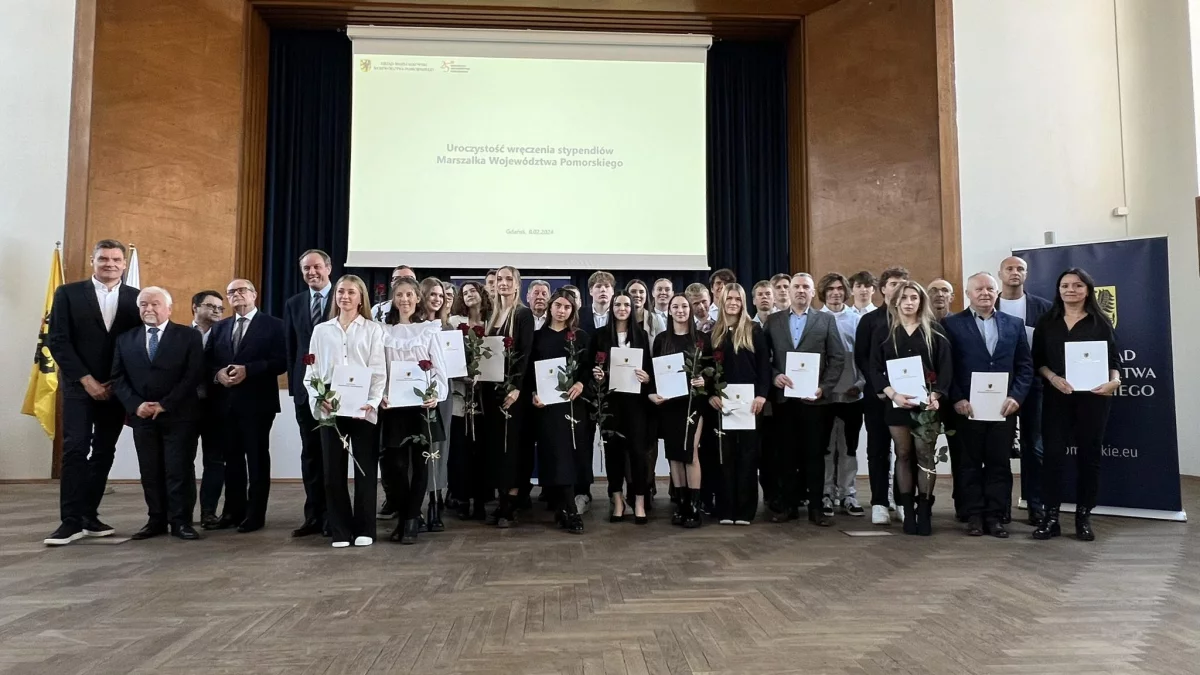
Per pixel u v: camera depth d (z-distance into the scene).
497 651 2.06
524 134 7.60
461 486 4.46
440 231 7.46
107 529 3.79
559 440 3.96
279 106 7.76
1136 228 6.93
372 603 2.54
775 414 4.32
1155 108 6.76
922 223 6.96
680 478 4.11
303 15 7.42
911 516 3.87
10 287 6.24
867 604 2.53
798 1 7.46
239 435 4.05
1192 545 3.54
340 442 3.53
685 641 2.14
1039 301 4.38
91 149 6.50
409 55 7.54
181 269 6.73
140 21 6.72
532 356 4.13
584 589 2.72
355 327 3.57
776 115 8.26
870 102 7.28
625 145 7.69
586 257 7.57
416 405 3.58
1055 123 7.04
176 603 2.53
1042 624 2.30
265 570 3.02
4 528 4.02
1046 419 3.79
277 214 7.72
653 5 7.43
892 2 7.23
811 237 7.44
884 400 3.96
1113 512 4.38
